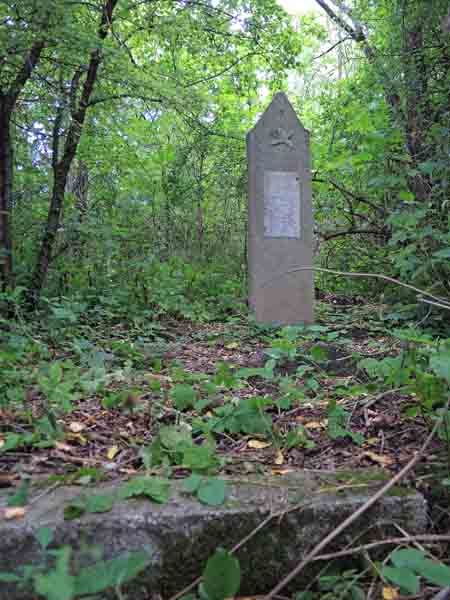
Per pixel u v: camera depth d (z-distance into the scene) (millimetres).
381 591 1378
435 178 4324
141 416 2434
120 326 4965
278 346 2857
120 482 1632
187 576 1410
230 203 8953
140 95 5762
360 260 7188
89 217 5762
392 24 5566
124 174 7352
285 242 5656
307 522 1479
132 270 6176
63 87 5520
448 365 1708
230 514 1441
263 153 5656
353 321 5320
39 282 5359
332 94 9336
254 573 1448
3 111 4895
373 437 2211
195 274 6691
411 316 4570
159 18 5918
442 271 4098
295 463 1965
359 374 3268
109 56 4887
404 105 5277
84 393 2672
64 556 844
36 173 6312
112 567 1041
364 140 5086
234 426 2186
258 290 5578
